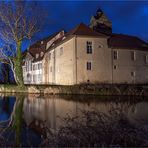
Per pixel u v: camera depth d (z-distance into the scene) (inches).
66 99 1233.4
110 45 1830.7
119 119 340.8
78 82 1670.8
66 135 314.8
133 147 286.7
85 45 1702.8
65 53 1824.6
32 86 1752.0
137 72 1894.7
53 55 2111.2
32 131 515.5
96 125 325.7
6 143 365.7
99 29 2561.5
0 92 1812.3
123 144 302.7
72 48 1699.1
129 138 307.3
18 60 1795.0
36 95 1521.9
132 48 1871.3
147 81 1945.1
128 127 324.8
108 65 1770.4
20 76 1818.4
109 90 1461.6
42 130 522.6
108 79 1764.3
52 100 1203.9
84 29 1770.4
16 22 1727.4
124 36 2044.8
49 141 317.7
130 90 1448.1
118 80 1807.3
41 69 2427.4
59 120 645.9
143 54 1939.0
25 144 400.5
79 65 1680.6
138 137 311.9
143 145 297.6
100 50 1742.1
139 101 1103.6
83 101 1119.6
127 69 1846.7
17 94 1632.6
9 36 1739.7
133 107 885.8
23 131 516.7
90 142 305.3
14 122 628.7
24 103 1088.2
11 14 1716.3
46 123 598.2
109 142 304.5
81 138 307.9
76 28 1795.0
